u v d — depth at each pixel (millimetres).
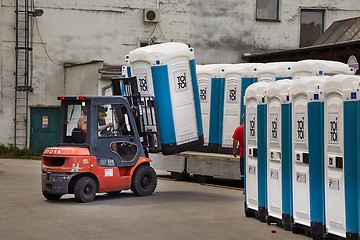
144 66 20906
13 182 24203
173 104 20906
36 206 18000
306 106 13266
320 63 22172
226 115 24578
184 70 21188
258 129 15266
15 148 38188
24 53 38500
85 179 18703
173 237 13688
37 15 38062
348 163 12000
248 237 13648
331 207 12602
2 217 16125
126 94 21172
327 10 41688
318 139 12953
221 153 24781
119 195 20406
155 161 26500
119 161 19484
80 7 39125
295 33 41531
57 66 39000
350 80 12000
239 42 40875
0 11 38406
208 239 13484
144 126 20906
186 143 21203
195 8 40438
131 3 39719
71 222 15430
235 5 40781
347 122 11992
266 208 15148
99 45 39406
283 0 41312
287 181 14094
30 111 38875
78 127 19156
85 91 36875
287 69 22844
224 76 24719
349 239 12000
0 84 38406
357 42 29750
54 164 19031
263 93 15000
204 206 18141
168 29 40188
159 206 18078
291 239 13414
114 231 14336
